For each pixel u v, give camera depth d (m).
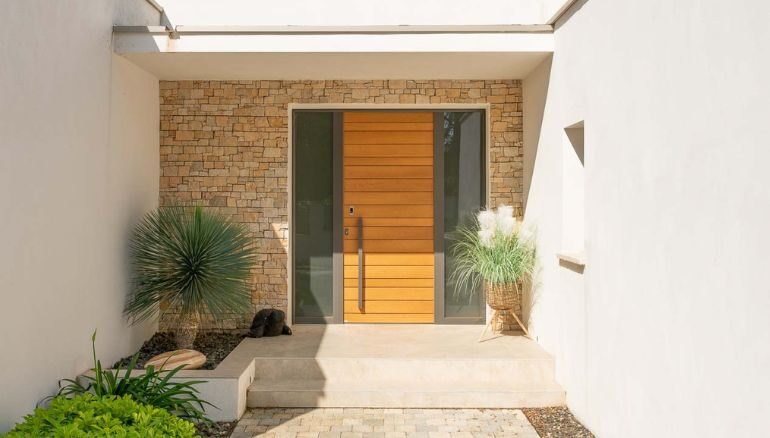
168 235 6.05
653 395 3.81
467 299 7.60
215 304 5.97
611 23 4.46
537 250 6.51
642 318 3.96
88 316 5.22
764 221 2.77
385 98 7.25
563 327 5.62
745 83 2.90
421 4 6.84
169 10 6.84
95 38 5.39
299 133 7.57
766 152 2.75
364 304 7.59
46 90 4.52
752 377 2.85
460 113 7.56
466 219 7.56
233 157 7.25
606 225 4.57
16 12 4.12
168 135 7.22
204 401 4.93
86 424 3.47
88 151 5.25
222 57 6.07
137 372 5.27
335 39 5.90
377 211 7.58
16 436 3.30
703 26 3.25
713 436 3.16
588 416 4.94
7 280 4.00
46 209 4.52
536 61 6.30
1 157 3.94
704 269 3.24
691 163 3.37
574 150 5.64
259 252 7.28
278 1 6.84
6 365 3.98
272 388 5.57
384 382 5.84
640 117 3.99
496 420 5.23
